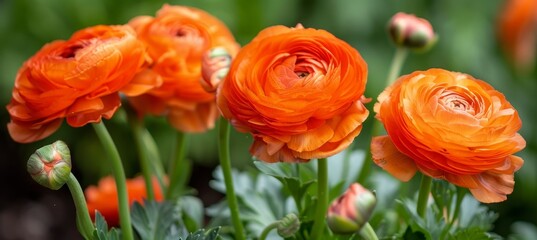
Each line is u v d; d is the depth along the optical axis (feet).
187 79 2.51
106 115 2.26
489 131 2.07
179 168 2.71
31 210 6.06
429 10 5.88
